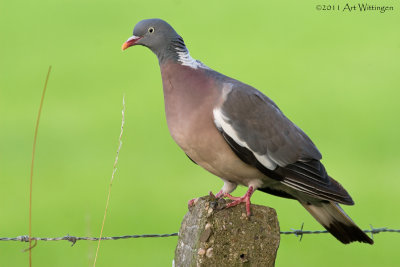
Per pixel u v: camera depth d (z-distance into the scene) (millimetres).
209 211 5680
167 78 6852
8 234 12469
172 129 6824
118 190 14445
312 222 13133
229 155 6703
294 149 6770
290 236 12781
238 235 5703
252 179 6918
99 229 12688
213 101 6613
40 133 18094
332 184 6742
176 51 6898
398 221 13133
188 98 6668
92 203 13758
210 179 15008
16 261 11617
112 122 18719
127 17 29875
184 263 5812
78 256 11758
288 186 6949
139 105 20047
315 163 6828
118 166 15820
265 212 5762
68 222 12914
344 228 6922
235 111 6609
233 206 5754
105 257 11672
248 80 22156
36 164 16188
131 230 12680
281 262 11602
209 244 5668
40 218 13078
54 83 22375
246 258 5711
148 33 6949
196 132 6648
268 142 6695
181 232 5949
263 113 6723
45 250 11977
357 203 13898
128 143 17203
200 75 6758
